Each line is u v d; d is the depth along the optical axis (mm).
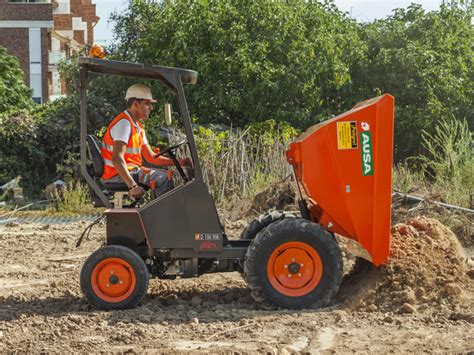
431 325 6855
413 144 21031
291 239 7344
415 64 21062
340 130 7289
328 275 7355
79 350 6328
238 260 7711
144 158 8070
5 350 6379
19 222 14672
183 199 7422
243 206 14258
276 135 17844
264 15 21062
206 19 20828
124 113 7633
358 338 6496
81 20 57844
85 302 7848
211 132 16453
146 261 7734
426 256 7879
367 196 7328
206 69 20328
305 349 6227
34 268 10062
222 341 6496
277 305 7379
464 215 11312
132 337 6625
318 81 21375
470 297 7438
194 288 8562
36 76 42156
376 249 7398
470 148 13453
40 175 21250
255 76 20672
